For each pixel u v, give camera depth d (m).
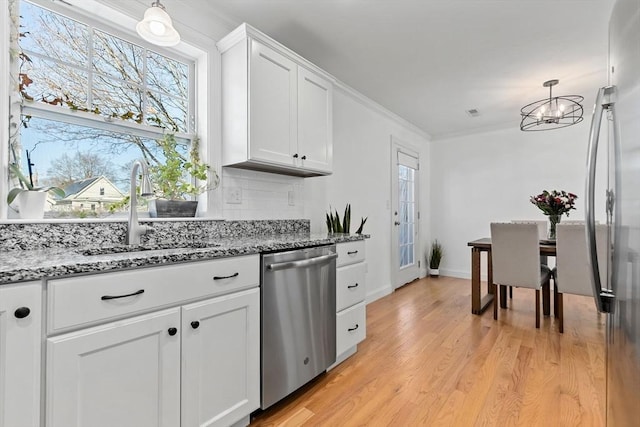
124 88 1.82
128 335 1.10
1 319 0.86
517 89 3.28
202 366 1.32
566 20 2.11
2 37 1.35
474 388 1.80
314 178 2.91
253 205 2.33
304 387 1.84
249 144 1.93
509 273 2.88
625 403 0.87
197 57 2.10
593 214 1.07
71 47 1.63
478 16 2.08
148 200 1.87
